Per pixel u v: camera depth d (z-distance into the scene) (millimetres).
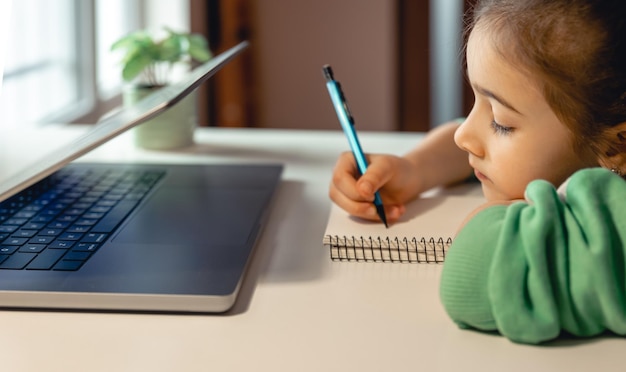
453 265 548
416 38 2221
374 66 2285
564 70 588
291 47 2287
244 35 2264
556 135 623
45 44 1608
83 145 619
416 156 845
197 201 802
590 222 525
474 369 503
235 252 659
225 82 2291
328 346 533
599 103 590
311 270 662
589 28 580
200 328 560
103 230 709
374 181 752
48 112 1544
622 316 521
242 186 859
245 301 603
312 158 1037
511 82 613
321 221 788
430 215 762
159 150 1074
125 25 1993
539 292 521
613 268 522
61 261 635
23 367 510
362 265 673
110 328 561
